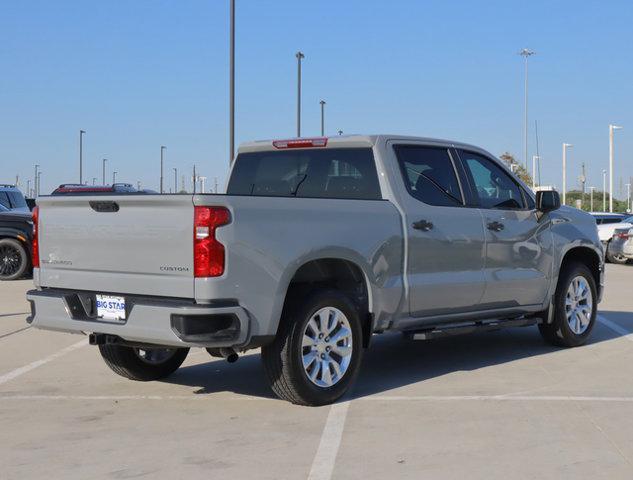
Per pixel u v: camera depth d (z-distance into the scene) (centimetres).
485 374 782
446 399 678
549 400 670
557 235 891
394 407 654
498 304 828
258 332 616
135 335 623
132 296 634
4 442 572
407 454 531
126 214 634
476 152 837
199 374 803
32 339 1011
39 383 766
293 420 619
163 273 615
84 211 662
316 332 656
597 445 546
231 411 652
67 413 653
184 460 527
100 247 652
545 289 880
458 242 775
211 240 594
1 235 1823
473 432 579
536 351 905
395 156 754
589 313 939
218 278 595
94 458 534
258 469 507
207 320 596
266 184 820
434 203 770
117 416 642
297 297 650
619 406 650
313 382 652
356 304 711
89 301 662
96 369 831
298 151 799
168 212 610
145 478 494
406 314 739
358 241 686
